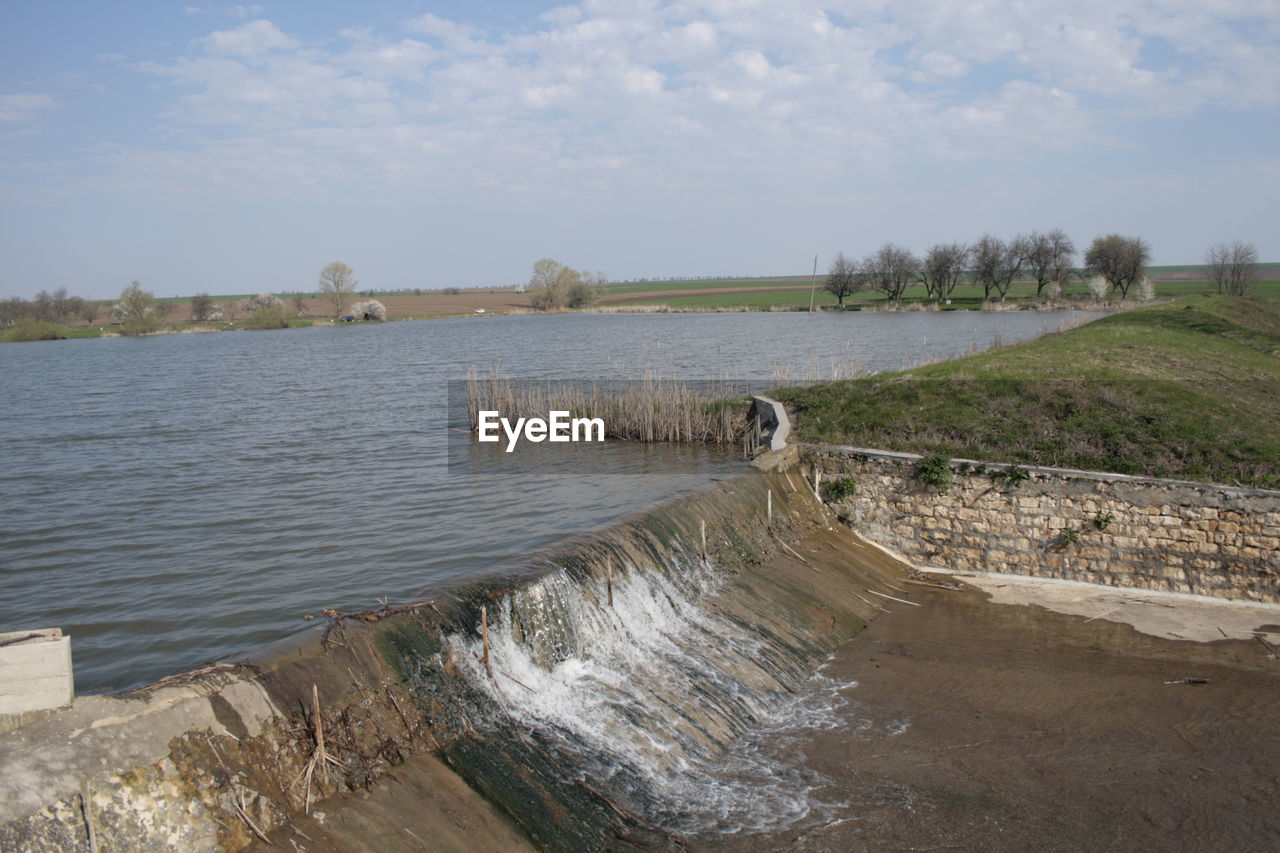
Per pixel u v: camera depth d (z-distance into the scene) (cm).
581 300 18600
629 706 1476
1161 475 2298
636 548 1834
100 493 2644
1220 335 4956
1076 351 3903
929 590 2280
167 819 920
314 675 1143
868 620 2080
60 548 2070
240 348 10056
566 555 1677
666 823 1245
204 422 4106
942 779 1391
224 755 995
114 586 1792
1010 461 2423
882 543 2514
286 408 4575
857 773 1405
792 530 2361
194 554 2012
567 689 1464
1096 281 13250
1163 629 1997
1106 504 2239
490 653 1395
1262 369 3791
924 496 2450
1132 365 3503
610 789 1277
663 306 17238
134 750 924
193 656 1433
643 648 1661
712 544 2062
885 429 2792
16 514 2384
